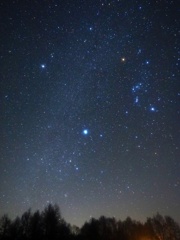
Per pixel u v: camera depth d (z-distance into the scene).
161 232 44.94
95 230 39.53
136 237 42.78
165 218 46.94
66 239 35.69
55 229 35.34
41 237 34.09
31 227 34.94
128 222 45.88
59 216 36.91
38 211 36.69
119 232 42.25
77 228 40.75
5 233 33.81
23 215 36.00
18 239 33.22
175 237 44.47
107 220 43.69
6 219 35.06
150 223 46.41
